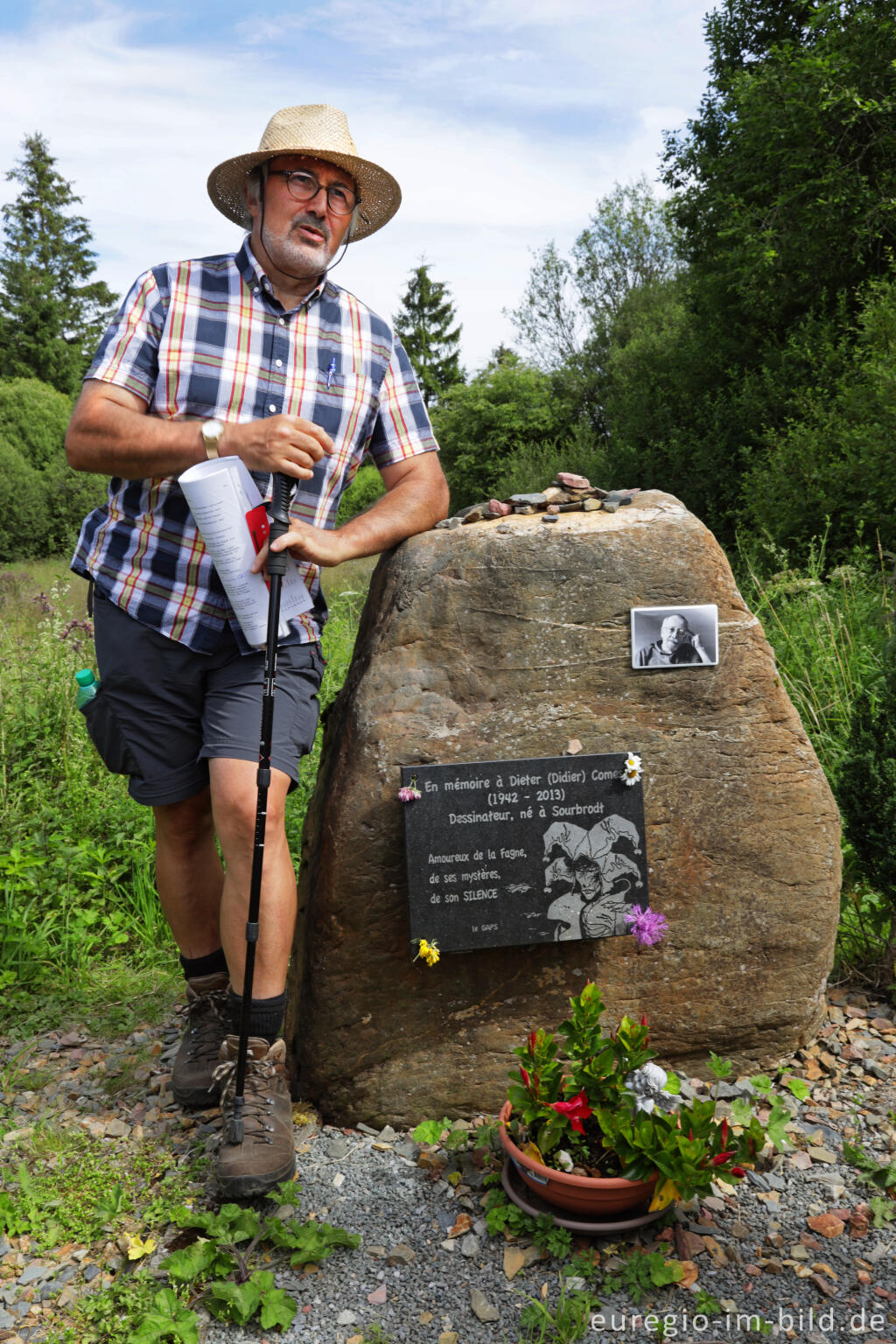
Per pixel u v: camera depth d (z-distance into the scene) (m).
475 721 2.48
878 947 3.31
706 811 2.58
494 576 2.51
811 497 9.45
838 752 4.27
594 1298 1.92
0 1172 2.35
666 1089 2.19
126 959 3.58
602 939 2.55
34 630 8.58
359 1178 2.30
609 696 2.53
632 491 2.76
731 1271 2.00
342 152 2.32
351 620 8.23
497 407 30.02
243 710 2.29
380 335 2.61
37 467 31.20
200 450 2.14
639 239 30.16
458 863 2.41
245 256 2.39
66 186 46.19
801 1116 2.52
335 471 2.49
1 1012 3.20
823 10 12.23
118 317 2.29
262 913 2.19
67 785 4.78
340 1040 2.47
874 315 10.33
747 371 13.45
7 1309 1.94
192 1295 1.96
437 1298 1.95
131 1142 2.48
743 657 2.59
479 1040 2.52
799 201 12.59
